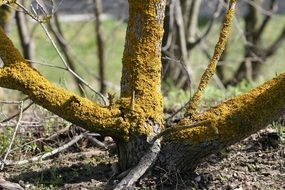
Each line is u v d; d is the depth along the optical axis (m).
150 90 4.35
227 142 4.23
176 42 9.95
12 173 4.89
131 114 4.29
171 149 4.30
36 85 4.23
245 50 11.87
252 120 4.16
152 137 4.30
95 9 10.32
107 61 14.92
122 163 4.44
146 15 4.32
